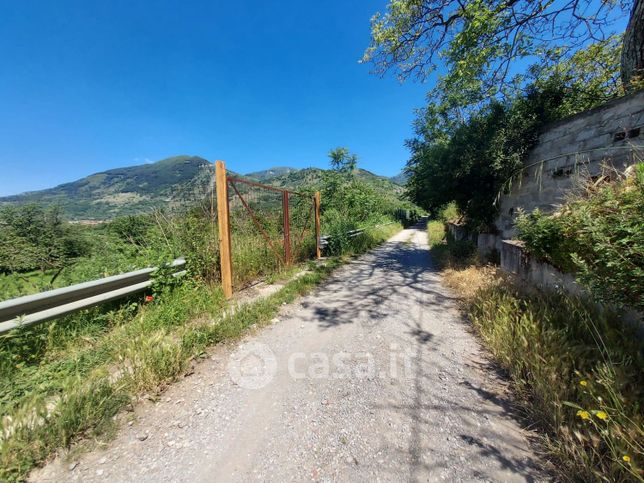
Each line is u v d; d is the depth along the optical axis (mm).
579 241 2609
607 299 2174
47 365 2564
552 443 1698
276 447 1791
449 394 2270
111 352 2799
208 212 5418
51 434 1744
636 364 1997
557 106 6129
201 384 2471
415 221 39500
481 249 8203
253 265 6219
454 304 4551
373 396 2277
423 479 1530
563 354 2227
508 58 6910
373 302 4730
